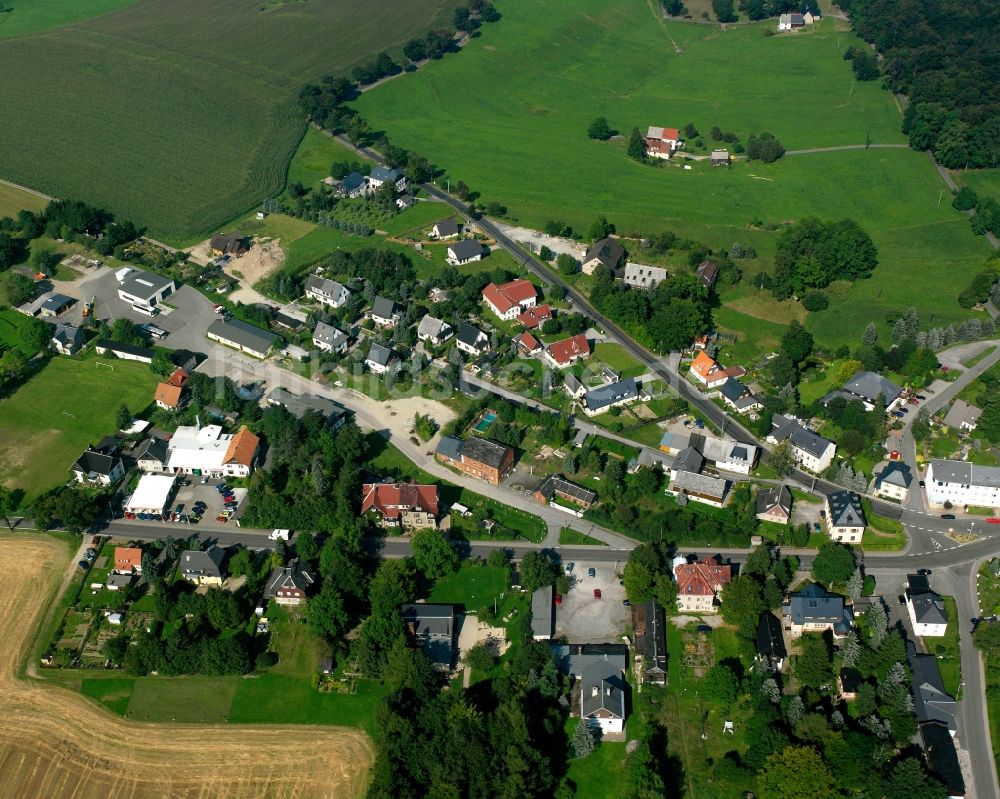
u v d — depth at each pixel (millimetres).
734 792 194125
